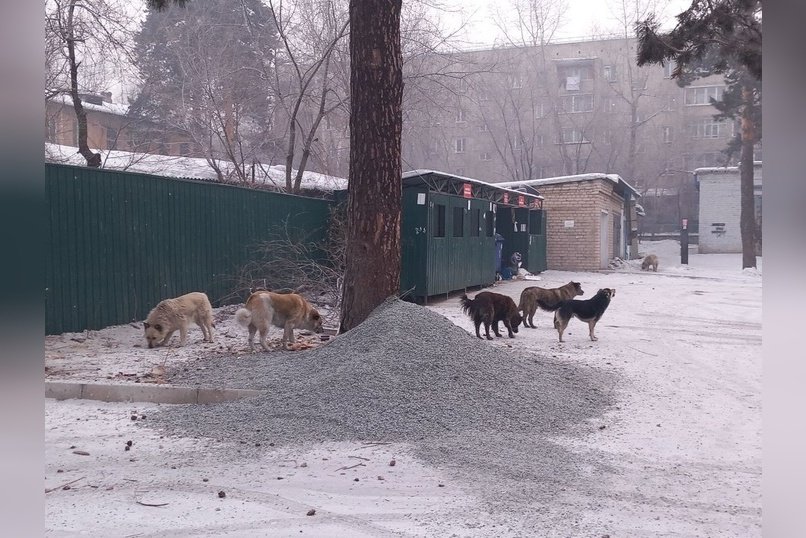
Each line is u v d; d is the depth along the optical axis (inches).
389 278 358.6
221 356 358.0
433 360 286.0
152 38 888.9
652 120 2190.0
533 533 159.5
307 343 392.8
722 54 428.5
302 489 187.2
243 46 911.7
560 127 2012.8
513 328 448.8
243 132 964.6
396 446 223.3
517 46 1953.7
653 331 488.1
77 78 669.3
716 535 158.7
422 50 903.7
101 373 314.0
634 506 175.9
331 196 738.2
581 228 1133.1
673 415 265.3
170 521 166.1
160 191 473.1
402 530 161.2
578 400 280.4
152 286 464.1
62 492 183.6
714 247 1731.1
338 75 856.3
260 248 570.6
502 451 217.0
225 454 215.6
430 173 601.6
